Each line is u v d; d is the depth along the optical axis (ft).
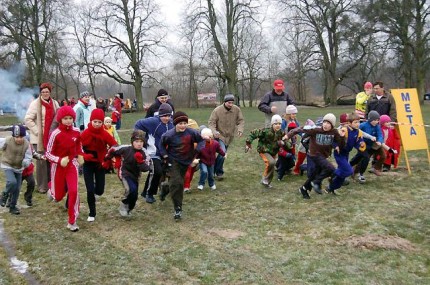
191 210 23.04
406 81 123.75
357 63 129.70
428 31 117.19
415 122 30.73
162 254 16.96
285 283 14.10
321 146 24.31
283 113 31.07
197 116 96.07
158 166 23.94
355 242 17.38
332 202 23.38
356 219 20.26
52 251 17.56
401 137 30.12
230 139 30.25
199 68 138.92
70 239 19.01
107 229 20.30
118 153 21.29
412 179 28.04
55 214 22.95
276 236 18.58
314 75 158.51
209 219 21.36
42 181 27.61
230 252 16.92
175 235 19.20
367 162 26.96
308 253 16.55
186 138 21.47
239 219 21.16
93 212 21.63
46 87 26.76
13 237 19.38
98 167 21.67
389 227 18.98
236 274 14.88
